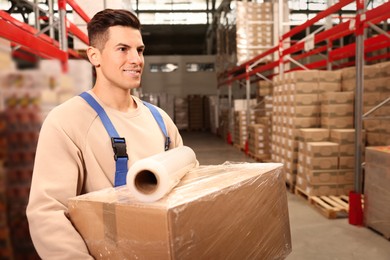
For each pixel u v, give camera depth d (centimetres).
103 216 103
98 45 136
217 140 1328
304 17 1571
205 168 142
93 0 488
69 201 110
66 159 126
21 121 242
